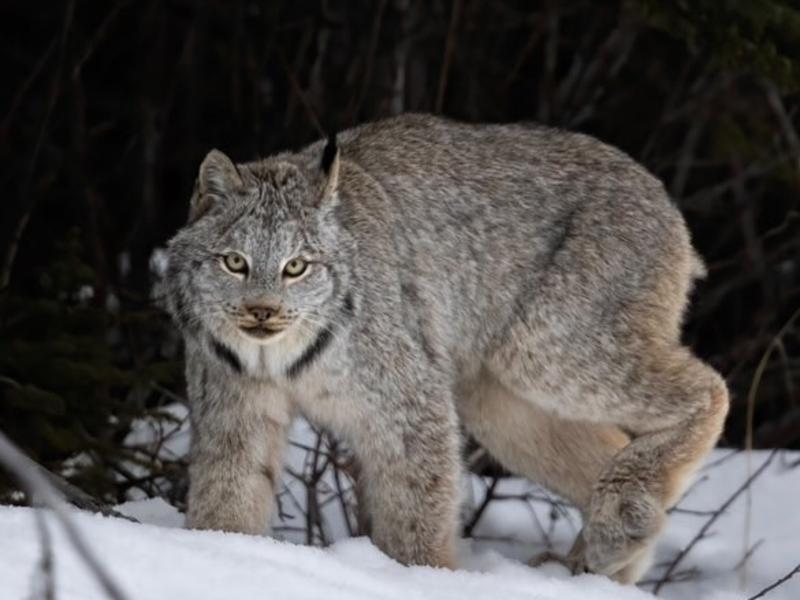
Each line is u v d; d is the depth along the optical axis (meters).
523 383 13.41
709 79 21.34
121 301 18.42
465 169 13.20
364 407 12.23
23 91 19.94
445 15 20.97
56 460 14.32
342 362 12.06
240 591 9.08
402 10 20.12
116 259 20.80
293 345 11.88
